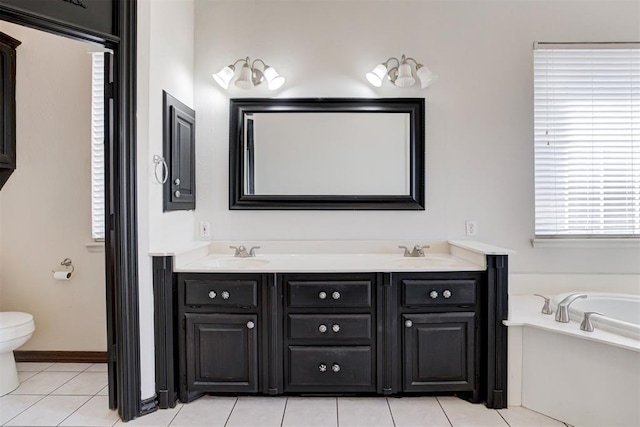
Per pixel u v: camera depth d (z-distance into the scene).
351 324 2.06
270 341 2.07
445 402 2.09
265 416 1.96
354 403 2.08
